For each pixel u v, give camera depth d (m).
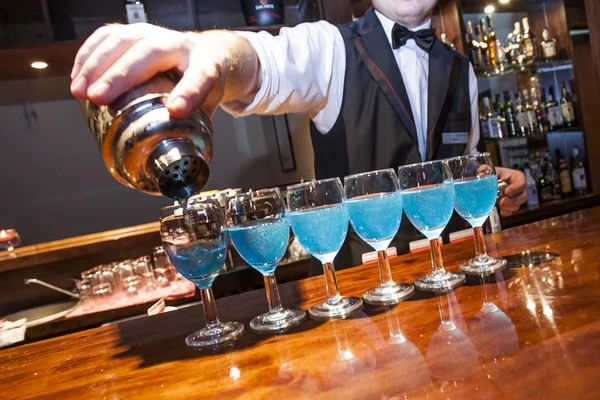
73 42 2.60
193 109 0.80
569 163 3.65
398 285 0.97
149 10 2.91
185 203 0.87
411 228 1.74
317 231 0.89
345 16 2.90
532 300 0.75
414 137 1.76
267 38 1.49
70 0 2.80
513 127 3.52
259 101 1.41
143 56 0.81
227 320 0.99
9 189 4.35
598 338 0.57
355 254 1.75
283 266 2.50
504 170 1.67
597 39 2.94
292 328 0.86
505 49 3.52
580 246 1.01
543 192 3.57
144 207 4.67
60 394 0.74
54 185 4.46
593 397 0.45
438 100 1.82
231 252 2.53
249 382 0.66
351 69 1.76
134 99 0.82
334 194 0.90
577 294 0.73
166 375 0.74
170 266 2.52
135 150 0.81
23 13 2.75
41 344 1.09
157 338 0.96
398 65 1.86
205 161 0.81
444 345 0.65
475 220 1.03
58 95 4.46
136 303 2.21
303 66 1.57
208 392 0.65
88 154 4.55
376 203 0.91
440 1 3.18
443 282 0.93
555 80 3.60
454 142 1.85
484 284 0.88
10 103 4.35
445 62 1.88
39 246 2.55
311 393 0.59
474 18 3.54
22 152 4.39
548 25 3.60
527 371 0.53
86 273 2.43
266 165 4.98
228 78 1.17
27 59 2.72
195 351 0.83
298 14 3.25
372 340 0.72
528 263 0.96
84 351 0.96
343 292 1.02
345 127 1.78
